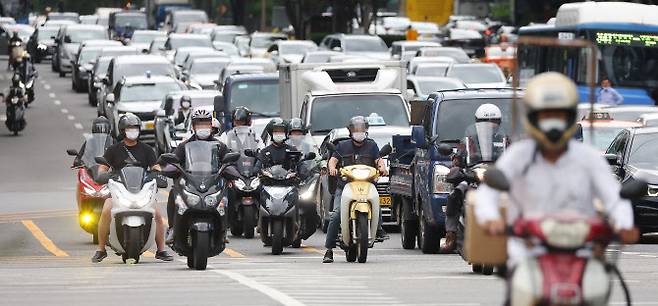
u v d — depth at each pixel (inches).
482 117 1833.2
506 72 5546.3
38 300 1381.6
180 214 1768.0
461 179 1784.0
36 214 3006.9
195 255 1758.1
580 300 791.7
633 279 1601.9
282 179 2132.1
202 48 6491.1
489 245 844.6
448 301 1358.3
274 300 1366.9
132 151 1937.7
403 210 2298.2
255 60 5103.3
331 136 2608.3
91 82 6250.0
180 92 4281.5
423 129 2166.6
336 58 4458.7
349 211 1904.5
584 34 4323.3
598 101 4153.5
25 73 6131.9
